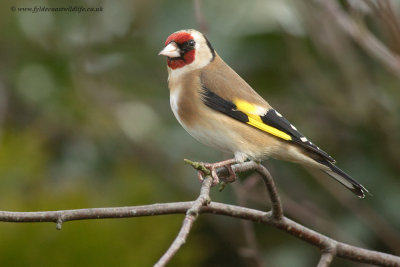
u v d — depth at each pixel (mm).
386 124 10109
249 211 6250
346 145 10430
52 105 10258
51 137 10555
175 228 9086
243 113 7609
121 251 8688
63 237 8508
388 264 6324
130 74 10805
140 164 10516
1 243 8352
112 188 9727
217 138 7723
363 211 9828
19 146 9641
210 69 7949
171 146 10453
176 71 8016
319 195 10453
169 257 4656
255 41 10234
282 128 7637
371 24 10047
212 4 10047
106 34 10914
